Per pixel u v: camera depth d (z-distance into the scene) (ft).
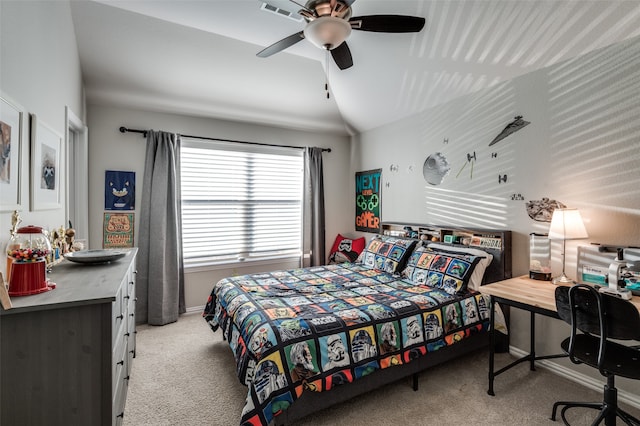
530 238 8.33
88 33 8.97
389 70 10.70
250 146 13.41
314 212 14.71
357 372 6.13
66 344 4.16
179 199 11.81
